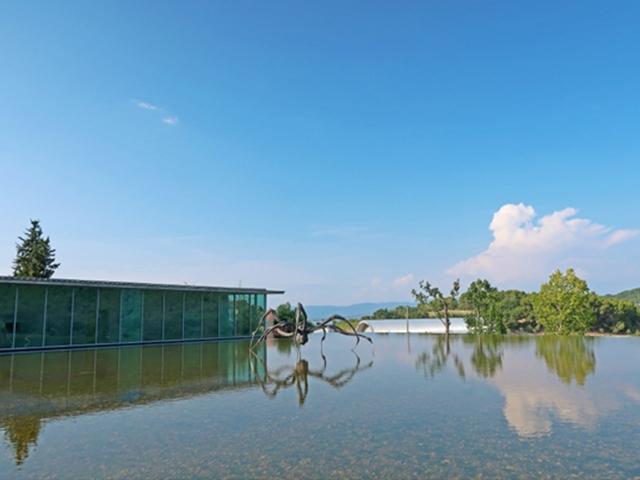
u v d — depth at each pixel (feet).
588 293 91.04
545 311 93.50
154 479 13.99
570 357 46.65
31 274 135.44
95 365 42.22
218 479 13.94
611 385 29.48
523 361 43.29
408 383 30.99
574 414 21.67
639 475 14.03
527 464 15.01
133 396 26.91
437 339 77.71
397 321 117.91
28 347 57.93
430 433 18.63
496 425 19.81
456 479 13.79
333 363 43.42
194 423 20.56
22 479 14.11
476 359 45.44
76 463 15.47
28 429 19.76
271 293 87.10
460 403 24.31
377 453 16.19
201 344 69.05
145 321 69.92
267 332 56.08
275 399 25.86
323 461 15.40
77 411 23.09
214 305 79.20
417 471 14.44
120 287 66.59
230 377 34.37
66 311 61.82
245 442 17.58
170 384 31.12
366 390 28.45
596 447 16.72
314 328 52.37
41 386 30.42
